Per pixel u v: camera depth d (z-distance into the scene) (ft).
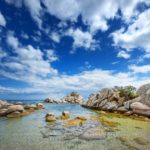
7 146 39.17
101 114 107.86
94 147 39.45
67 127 61.82
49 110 135.33
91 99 174.40
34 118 83.92
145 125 68.74
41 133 52.37
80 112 121.90
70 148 38.50
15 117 85.76
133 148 39.01
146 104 97.45
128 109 107.86
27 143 41.73
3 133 51.85
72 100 274.98
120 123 72.43
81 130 56.95
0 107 99.91
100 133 52.06
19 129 57.77
